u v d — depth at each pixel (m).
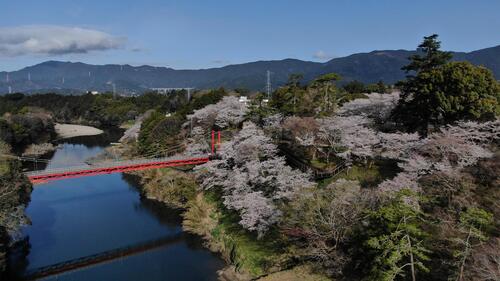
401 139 42.81
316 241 33.84
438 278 27.28
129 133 105.69
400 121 52.25
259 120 69.31
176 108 135.12
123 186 72.50
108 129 165.62
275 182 43.06
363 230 31.22
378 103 57.94
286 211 38.81
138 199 64.19
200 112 79.31
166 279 37.97
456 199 30.95
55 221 54.38
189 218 51.81
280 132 57.03
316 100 65.81
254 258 38.38
